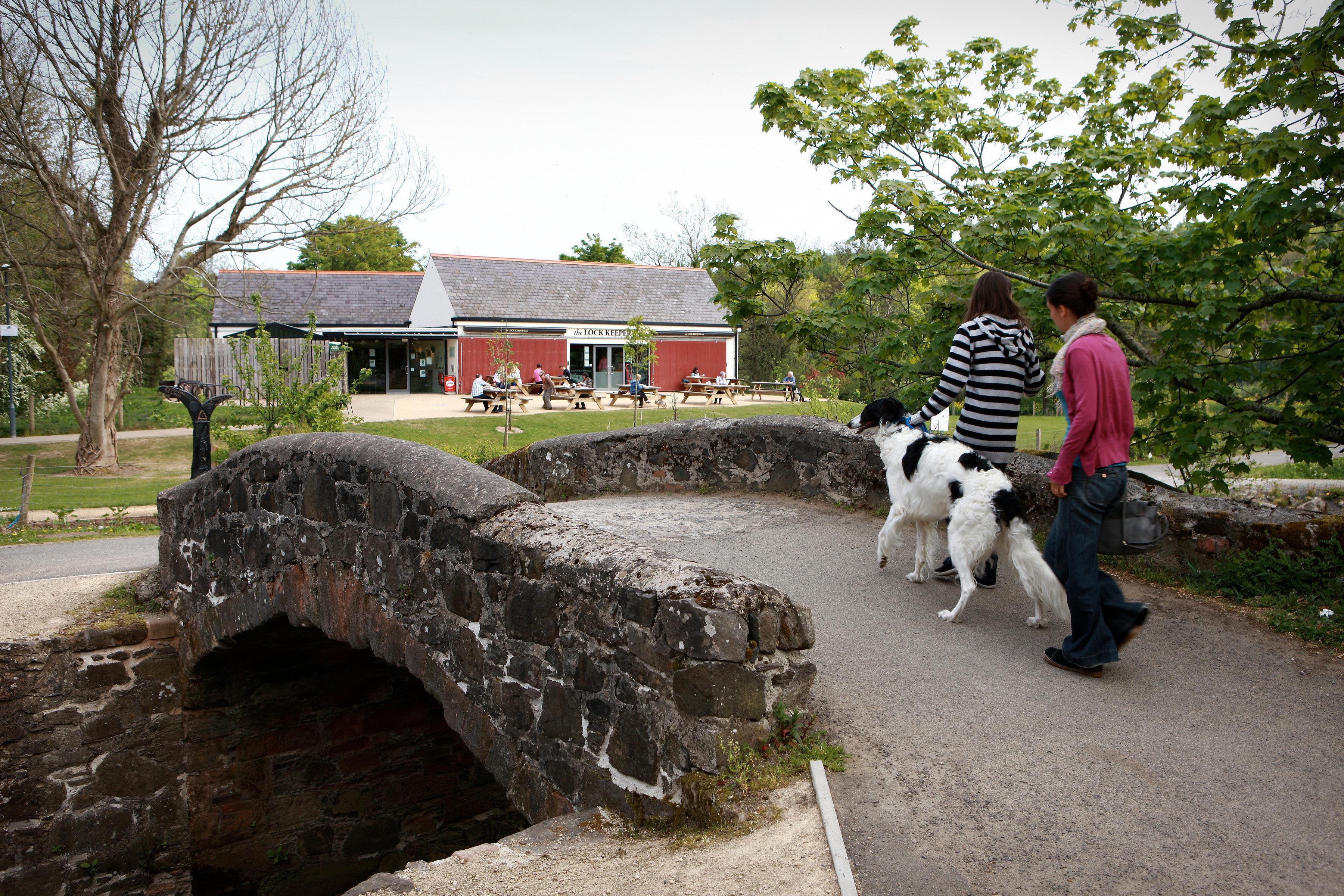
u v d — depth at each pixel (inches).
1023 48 389.4
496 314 1557.6
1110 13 308.5
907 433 211.3
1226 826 115.3
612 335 1630.2
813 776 129.3
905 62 382.3
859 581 223.5
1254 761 132.0
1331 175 225.1
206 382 1122.7
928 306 359.3
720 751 133.8
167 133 821.9
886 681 162.4
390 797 421.1
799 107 336.2
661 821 141.3
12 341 1098.1
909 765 133.3
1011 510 177.0
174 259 847.1
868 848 113.0
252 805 382.6
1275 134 227.6
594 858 131.3
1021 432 1074.7
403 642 219.9
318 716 397.7
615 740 153.9
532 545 176.2
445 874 132.4
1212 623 190.4
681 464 362.9
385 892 128.0
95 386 874.8
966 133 378.0
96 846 345.4
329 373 826.2
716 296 370.0
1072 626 166.1
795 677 143.2
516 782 179.9
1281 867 106.5
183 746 362.3
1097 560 161.6
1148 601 206.1
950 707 151.9
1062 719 146.6
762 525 286.0
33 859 333.1
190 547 344.2
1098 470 157.6
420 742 427.8
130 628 345.4
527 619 177.2
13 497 730.2
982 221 298.4
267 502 286.5
